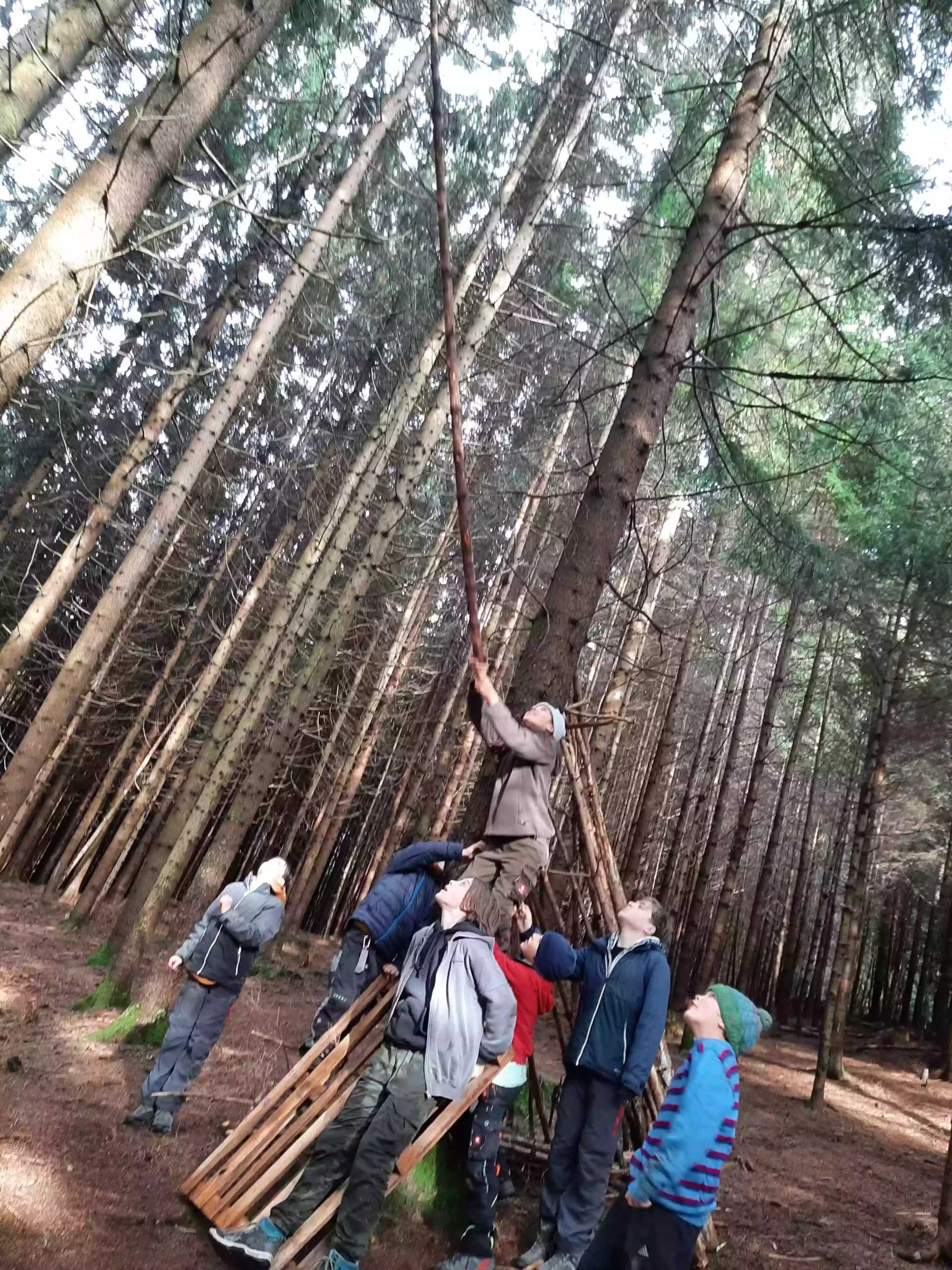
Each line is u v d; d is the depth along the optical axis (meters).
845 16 5.29
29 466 17.27
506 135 10.91
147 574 16.75
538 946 4.11
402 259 11.27
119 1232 3.28
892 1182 6.94
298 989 10.72
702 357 5.54
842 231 5.63
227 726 10.10
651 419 4.78
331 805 16.14
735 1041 3.01
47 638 18.84
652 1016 3.78
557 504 12.27
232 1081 5.65
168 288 13.64
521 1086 3.88
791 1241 5.00
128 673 18.55
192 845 8.19
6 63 4.95
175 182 4.47
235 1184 3.48
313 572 11.41
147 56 7.78
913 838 19.88
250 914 4.68
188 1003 4.61
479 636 3.34
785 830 25.36
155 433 10.27
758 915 16.94
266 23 4.80
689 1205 2.74
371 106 11.45
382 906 4.51
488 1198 3.64
